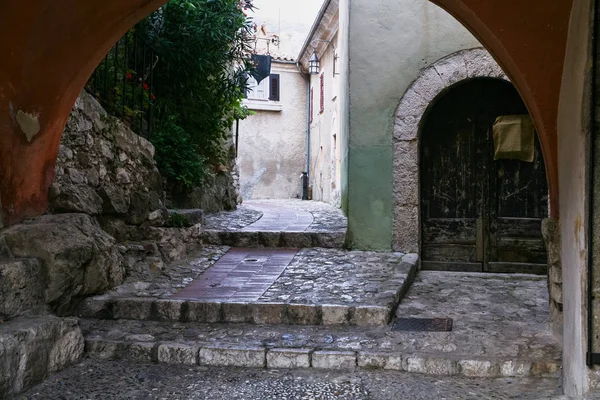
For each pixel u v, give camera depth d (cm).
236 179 1184
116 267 505
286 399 323
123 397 323
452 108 726
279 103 2028
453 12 375
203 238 741
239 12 900
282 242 740
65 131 484
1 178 400
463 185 721
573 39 290
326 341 404
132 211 579
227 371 371
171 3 780
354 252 710
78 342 386
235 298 474
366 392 333
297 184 2050
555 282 387
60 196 468
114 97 617
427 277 658
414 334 416
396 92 714
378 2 719
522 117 695
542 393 324
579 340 265
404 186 712
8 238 393
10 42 372
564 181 304
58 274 401
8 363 311
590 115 254
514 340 399
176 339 408
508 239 705
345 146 986
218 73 931
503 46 338
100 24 400
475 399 320
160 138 798
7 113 394
